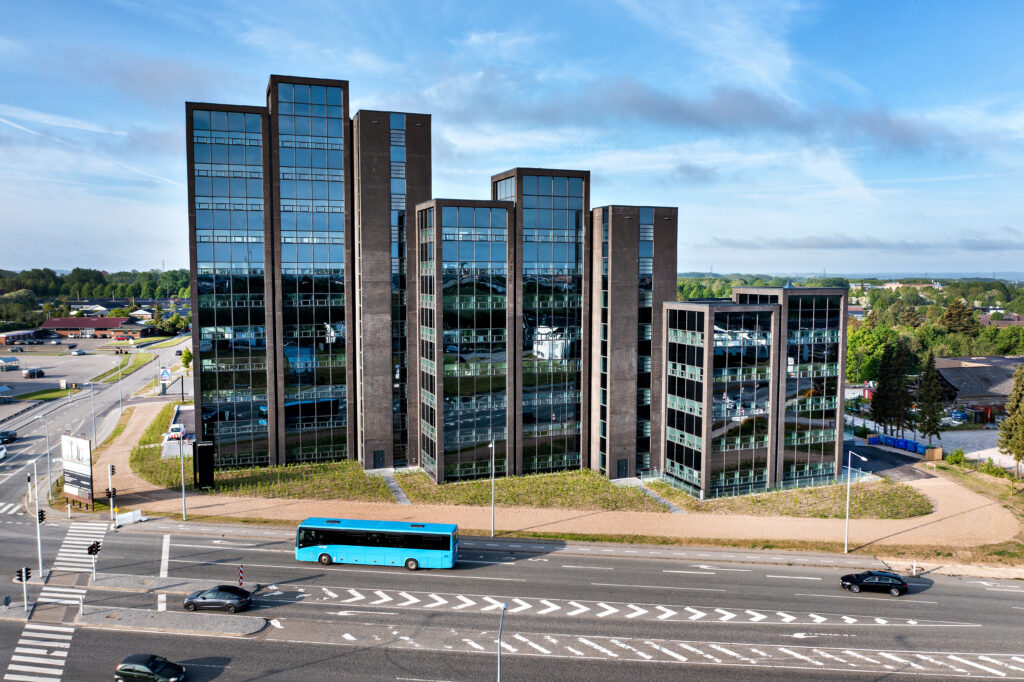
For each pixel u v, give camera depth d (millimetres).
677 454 77188
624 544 59344
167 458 84375
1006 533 63406
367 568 53469
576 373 81000
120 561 53438
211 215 75500
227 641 41656
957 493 75812
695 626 44656
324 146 78750
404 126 78750
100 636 41938
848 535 60656
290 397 80062
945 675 39188
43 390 140500
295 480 74875
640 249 77750
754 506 69812
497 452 77750
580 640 42531
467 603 47438
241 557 54781
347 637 42375
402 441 82188
